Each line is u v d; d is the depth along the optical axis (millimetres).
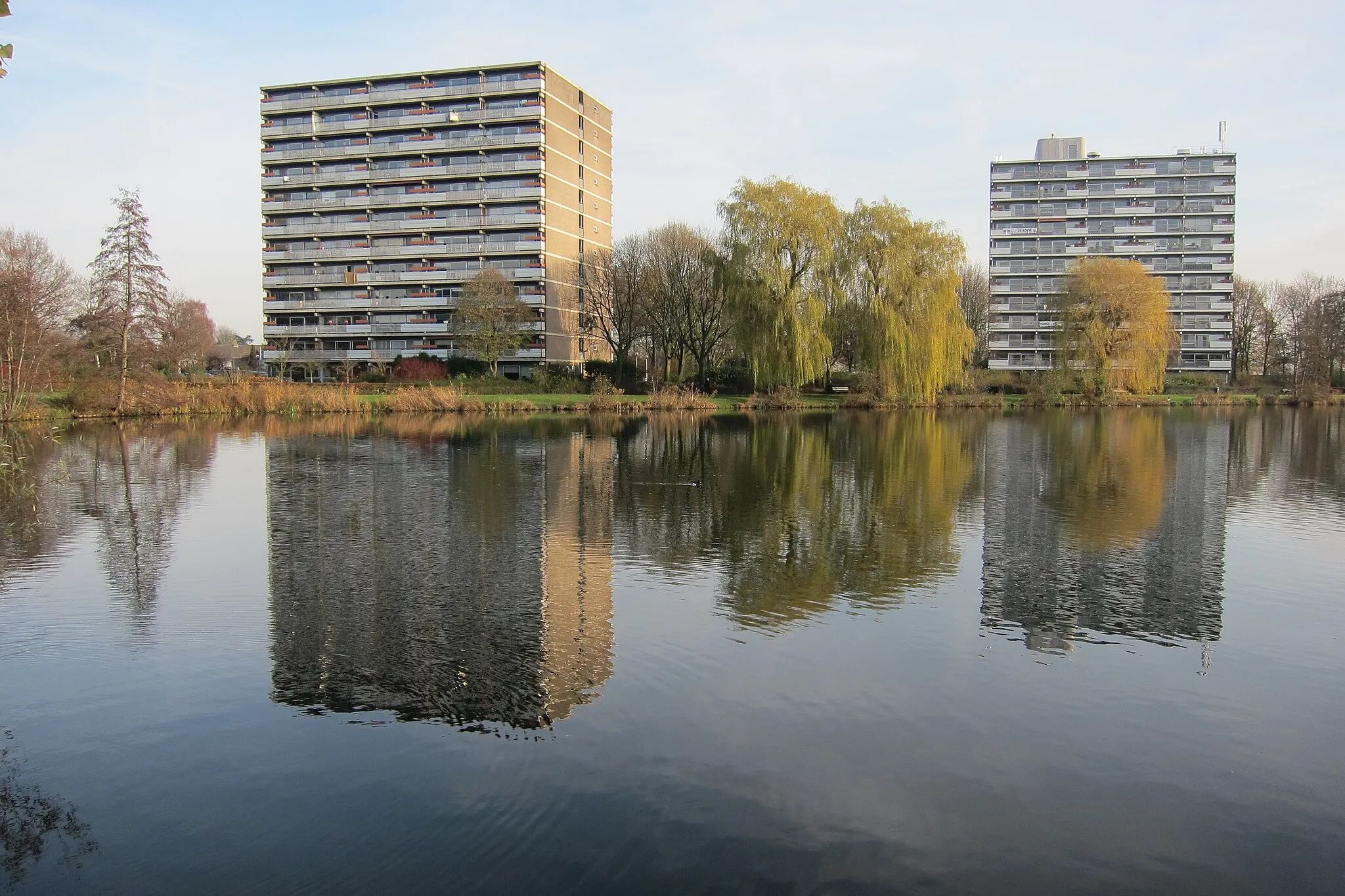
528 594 12484
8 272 39500
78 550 15289
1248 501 20719
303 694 8852
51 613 11555
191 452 30797
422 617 11367
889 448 32625
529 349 75375
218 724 8188
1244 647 10438
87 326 44625
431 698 8758
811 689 9031
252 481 23625
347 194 79188
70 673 9445
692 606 11922
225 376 60344
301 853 6188
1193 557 14961
